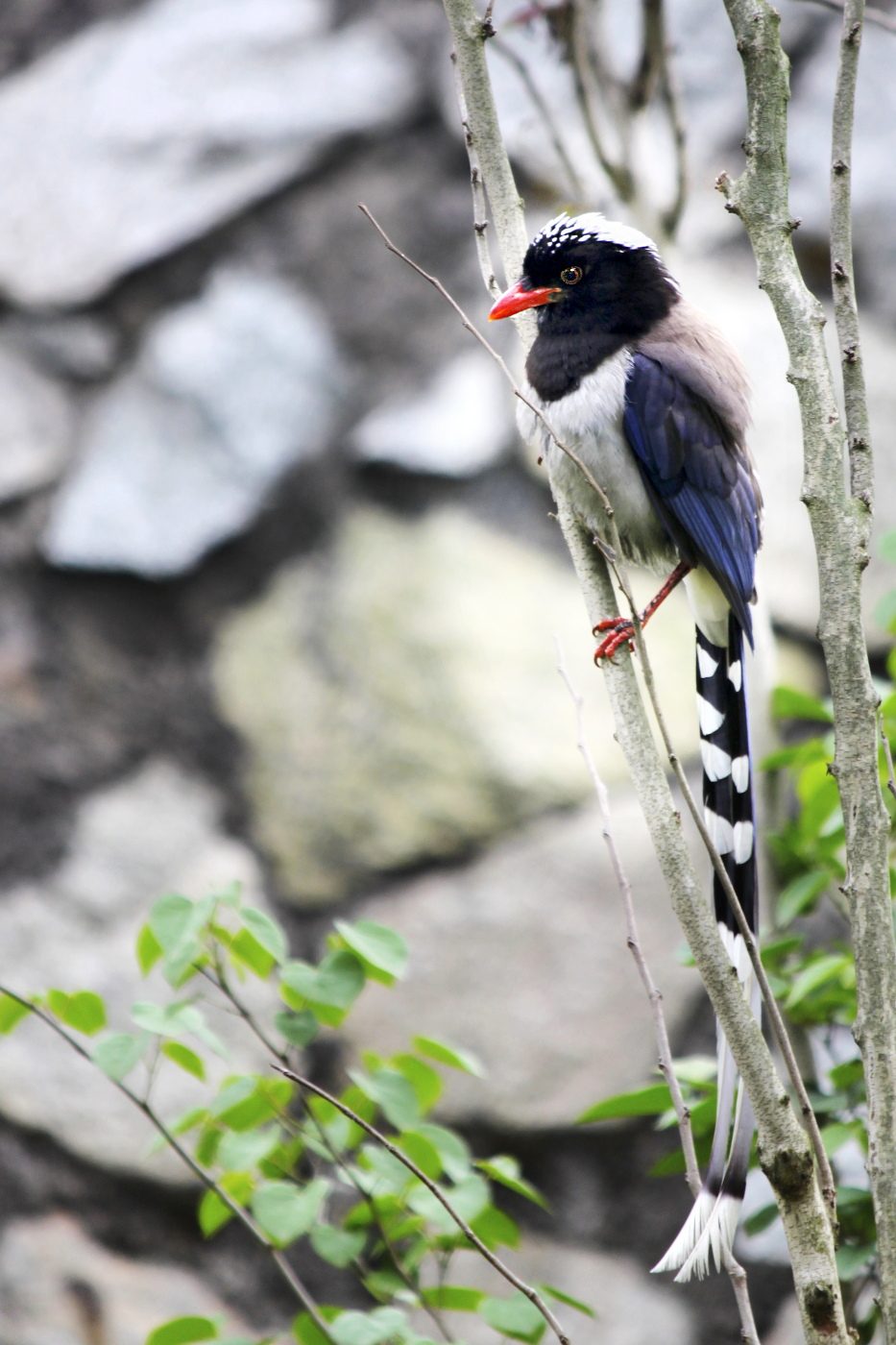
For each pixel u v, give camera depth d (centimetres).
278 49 1246
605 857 1005
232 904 535
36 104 1248
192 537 1109
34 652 1082
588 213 786
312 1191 534
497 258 1177
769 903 709
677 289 790
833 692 432
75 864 1026
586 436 752
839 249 448
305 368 1157
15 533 1108
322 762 1055
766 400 1105
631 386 742
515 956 989
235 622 1109
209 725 1080
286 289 1180
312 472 1137
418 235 1197
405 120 1220
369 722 1057
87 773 1055
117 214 1188
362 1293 938
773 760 675
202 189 1197
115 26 1287
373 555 1109
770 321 1128
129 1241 947
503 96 1141
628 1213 956
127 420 1138
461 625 1070
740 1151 479
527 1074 964
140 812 1048
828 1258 418
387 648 1073
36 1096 955
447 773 1035
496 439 1129
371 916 1018
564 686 1053
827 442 439
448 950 994
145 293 1176
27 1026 971
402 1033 979
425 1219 577
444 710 1048
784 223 452
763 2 456
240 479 1123
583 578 572
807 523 1091
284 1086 566
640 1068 965
